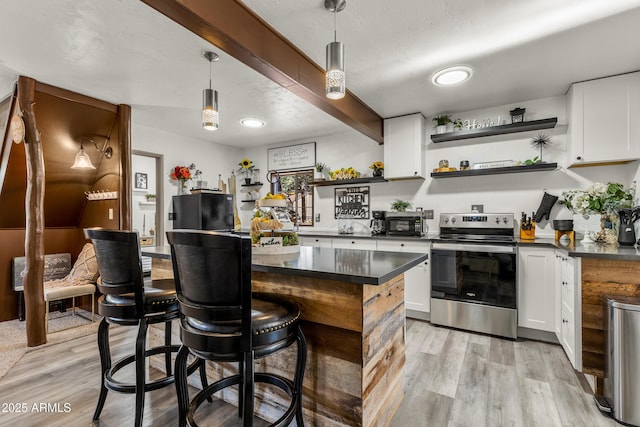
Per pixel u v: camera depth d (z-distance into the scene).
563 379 2.15
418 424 1.70
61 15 1.86
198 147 4.85
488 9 1.87
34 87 2.73
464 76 2.74
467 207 3.67
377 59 2.46
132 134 4.02
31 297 2.68
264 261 1.67
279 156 5.17
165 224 4.35
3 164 3.11
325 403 1.52
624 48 2.28
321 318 1.53
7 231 3.38
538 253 2.79
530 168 3.15
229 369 1.90
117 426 1.67
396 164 3.83
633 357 1.69
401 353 1.90
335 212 4.66
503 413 1.79
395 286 1.81
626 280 1.91
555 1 1.79
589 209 2.55
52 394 1.96
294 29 2.06
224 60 2.42
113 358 2.45
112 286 1.62
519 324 2.87
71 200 3.85
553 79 2.81
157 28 2.00
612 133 2.70
